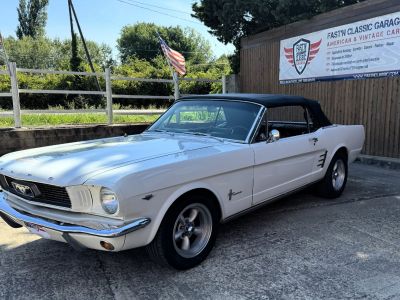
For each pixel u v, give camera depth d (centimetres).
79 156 336
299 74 1013
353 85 876
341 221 464
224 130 424
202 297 294
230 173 366
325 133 516
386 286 310
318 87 964
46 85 2492
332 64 919
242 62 1222
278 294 298
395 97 790
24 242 399
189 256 337
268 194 422
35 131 744
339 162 565
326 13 923
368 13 824
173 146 371
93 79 2655
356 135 593
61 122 1110
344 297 294
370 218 475
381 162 801
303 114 496
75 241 295
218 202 361
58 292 301
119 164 306
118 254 369
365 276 327
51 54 6334
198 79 1146
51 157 341
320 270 337
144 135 452
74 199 289
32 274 330
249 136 403
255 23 1223
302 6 1005
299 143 457
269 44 1105
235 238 409
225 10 1174
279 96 472
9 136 717
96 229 282
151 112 1119
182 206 325
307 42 980
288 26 1033
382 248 385
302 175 477
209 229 354
